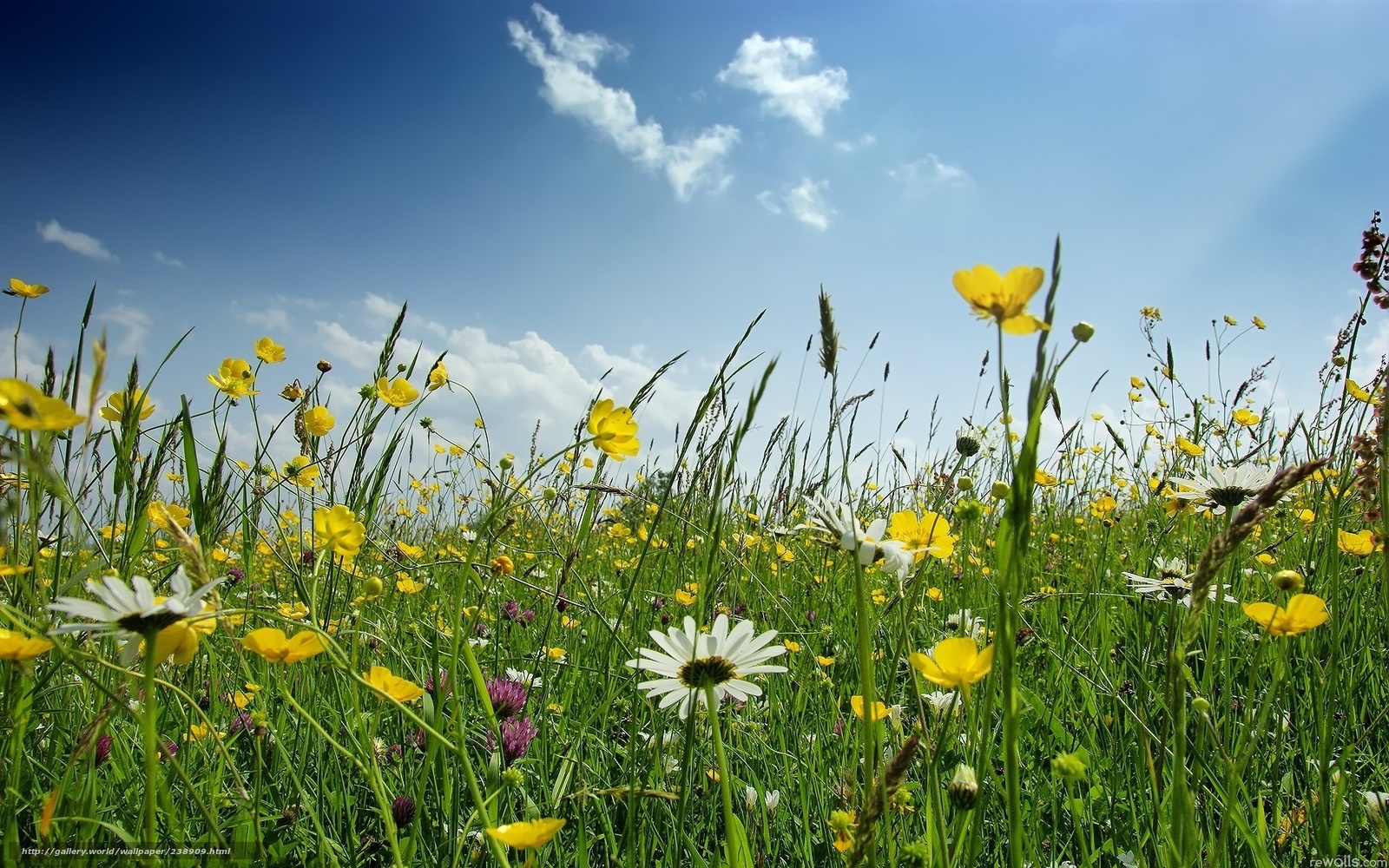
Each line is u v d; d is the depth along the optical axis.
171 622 0.26
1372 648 0.57
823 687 0.59
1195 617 0.28
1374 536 0.44
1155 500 0.91
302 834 0.38
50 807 0.27
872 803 0.25
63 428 0.24
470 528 0.94
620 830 0.43
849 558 0.77
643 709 0.51
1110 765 0.48
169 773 0.37
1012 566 0.24
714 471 0.56
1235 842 0.38
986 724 0.28
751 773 0.44
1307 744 0.45
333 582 0.52
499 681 0.45
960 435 0.69
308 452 0.59
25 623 0.30
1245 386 0.91
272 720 0.45
